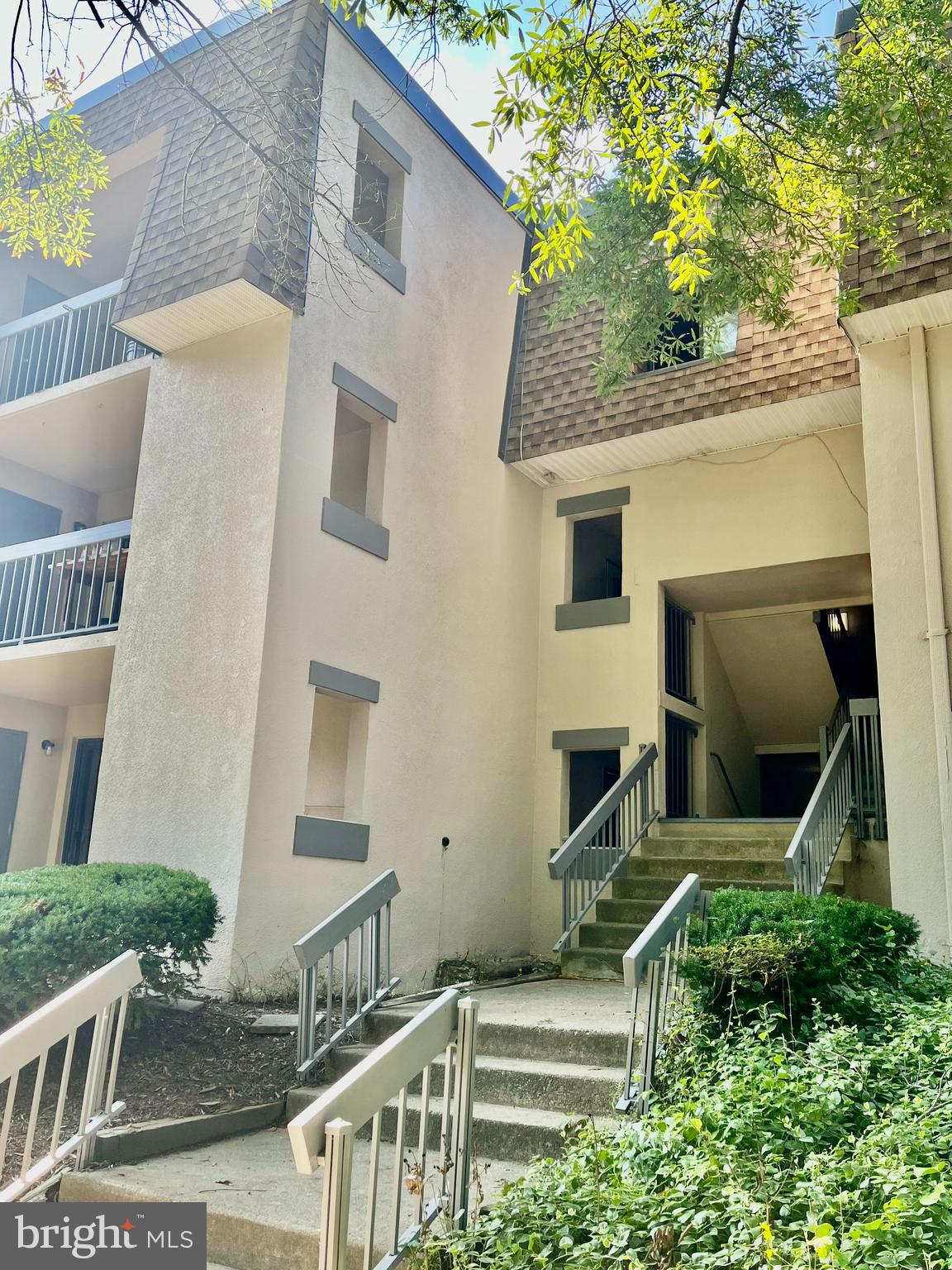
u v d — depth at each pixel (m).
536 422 11.62
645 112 5.69
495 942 10.63
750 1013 5.12
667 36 5.81
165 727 8.59
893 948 6.23
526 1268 3.32
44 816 11.98
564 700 11.78
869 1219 3.24
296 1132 3.05
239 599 8.45
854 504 10.48
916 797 7.98
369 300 9.88
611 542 13.77
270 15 9.54
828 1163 3.65
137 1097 5.38
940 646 8.05
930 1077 4.48
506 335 12.13
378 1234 3.91
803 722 13.90
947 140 6.66
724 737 13.23
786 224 7.92
